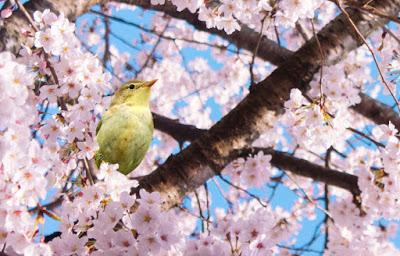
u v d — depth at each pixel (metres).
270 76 10.73
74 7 10.28
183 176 10.12
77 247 6.85
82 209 7.18
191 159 10.23
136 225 6.73
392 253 11.05
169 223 6.80
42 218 6.10
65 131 7.91
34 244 5.98
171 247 7.11
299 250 12.22
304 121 9.23
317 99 9.21
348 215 11.53
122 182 7.36
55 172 7.53
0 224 5.77
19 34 8.99
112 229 6.75
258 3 8.98
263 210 7.96
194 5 9.22
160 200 6.91
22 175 5.71
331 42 10.88
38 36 7.85
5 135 5.40
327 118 9.07
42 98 8.01
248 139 10.55
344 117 9.12
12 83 5.43
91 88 8.14
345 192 14.87
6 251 6.38
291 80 10.60
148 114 11.39
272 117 10.59
